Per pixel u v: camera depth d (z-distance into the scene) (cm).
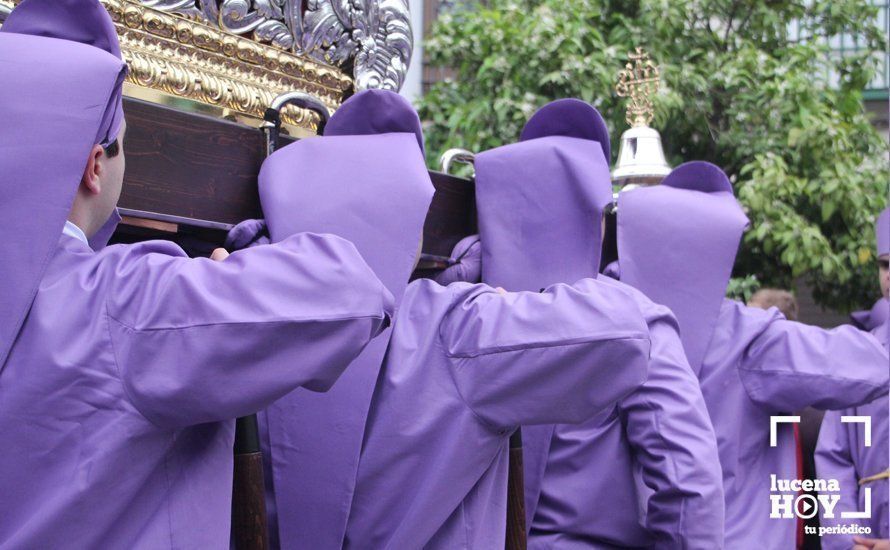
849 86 617
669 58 585
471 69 606
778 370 269
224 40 226
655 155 368
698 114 582
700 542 223
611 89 559
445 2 674
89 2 153
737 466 271
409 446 181
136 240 200
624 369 167
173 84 215
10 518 136
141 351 135
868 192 568
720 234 268
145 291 137
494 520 191
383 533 184
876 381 268
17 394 136
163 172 182
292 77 244
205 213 190
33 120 142
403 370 185
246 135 199
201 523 143
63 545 133
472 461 180
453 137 572
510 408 174
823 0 622
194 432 145
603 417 239
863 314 439
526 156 240
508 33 580
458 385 179
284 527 187
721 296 269
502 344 172
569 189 237
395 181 192
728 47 614
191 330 134
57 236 141
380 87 270
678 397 228
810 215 578
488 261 241
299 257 140
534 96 553
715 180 285
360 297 140
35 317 139
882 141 604
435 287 192
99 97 145
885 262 370
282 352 136
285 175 194
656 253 268
